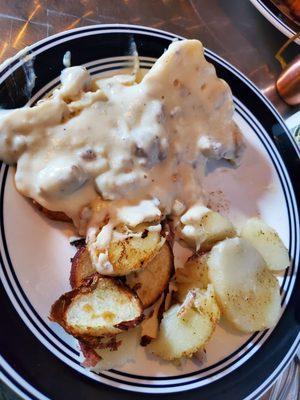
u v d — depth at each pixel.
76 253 0.20
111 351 0.19
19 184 0.19
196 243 0.22
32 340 0.18
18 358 0.18
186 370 0.21
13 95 0.20
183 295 0.21
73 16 0.26
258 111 0.26
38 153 0.19
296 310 0.23
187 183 0.22
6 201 0.19
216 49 0.28
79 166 0.19
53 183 0.19
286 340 0.23
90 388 0.19
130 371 0.20
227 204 0.24
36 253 0.19
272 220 0.24
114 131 0.20
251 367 0.22
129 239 0.20
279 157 0.25
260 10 0.26
